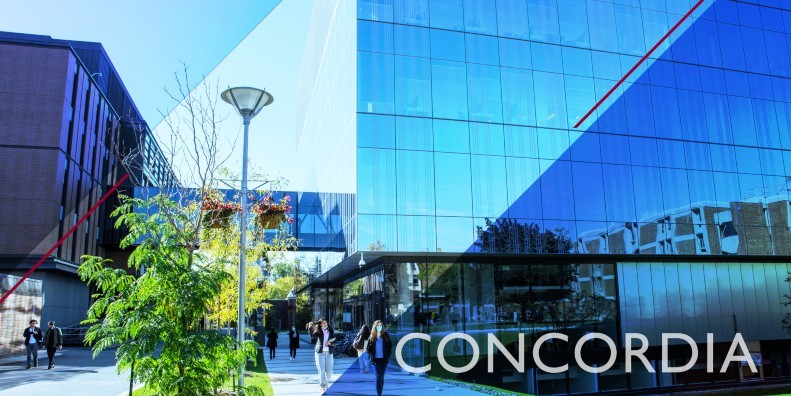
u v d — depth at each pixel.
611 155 25.73
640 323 26.05
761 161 28.36
